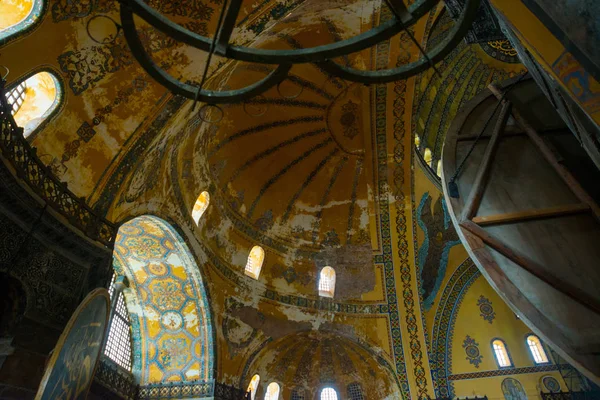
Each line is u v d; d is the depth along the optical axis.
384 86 10.81
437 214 12.68
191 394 9.47
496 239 4.91
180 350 10.01
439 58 3.12
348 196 13.23
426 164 12.16
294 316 11.75
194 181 10.33
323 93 11.85
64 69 5.86
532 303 4.39
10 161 5.15
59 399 5.08
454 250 13.03
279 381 12.40
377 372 12.31
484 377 11.88
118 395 9.04
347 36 9.20
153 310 10.21
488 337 12.50
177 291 10.12
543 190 5.15
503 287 4.52
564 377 11.39
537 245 4.71
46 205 5.66
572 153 5.33
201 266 10.08
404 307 12.17
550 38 2.57
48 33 5.44
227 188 11.76
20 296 5.36
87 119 6.43
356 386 12.70
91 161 6.65
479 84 13.01
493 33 5.04
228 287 10.80
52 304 5.70
